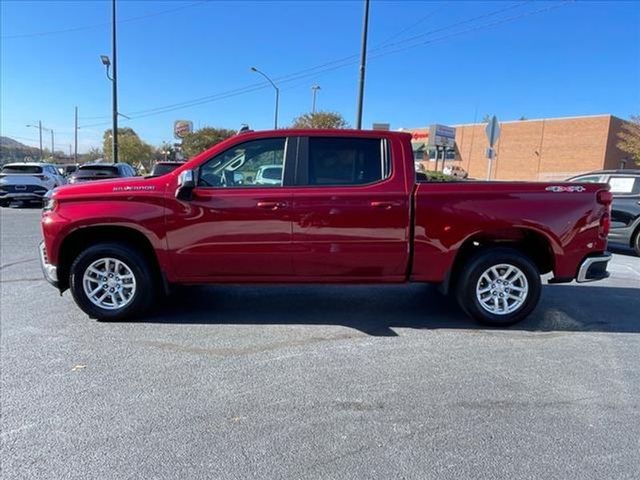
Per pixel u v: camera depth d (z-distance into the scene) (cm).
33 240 995
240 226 464
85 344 431
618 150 3712
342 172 475
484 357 412
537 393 347
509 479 251
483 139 4425
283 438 287
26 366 383
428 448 278
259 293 609
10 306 538
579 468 261
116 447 275
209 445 279
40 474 251
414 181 473
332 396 339
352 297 595
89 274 486
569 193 474
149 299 493
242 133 480
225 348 425
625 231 961
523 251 509
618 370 389
